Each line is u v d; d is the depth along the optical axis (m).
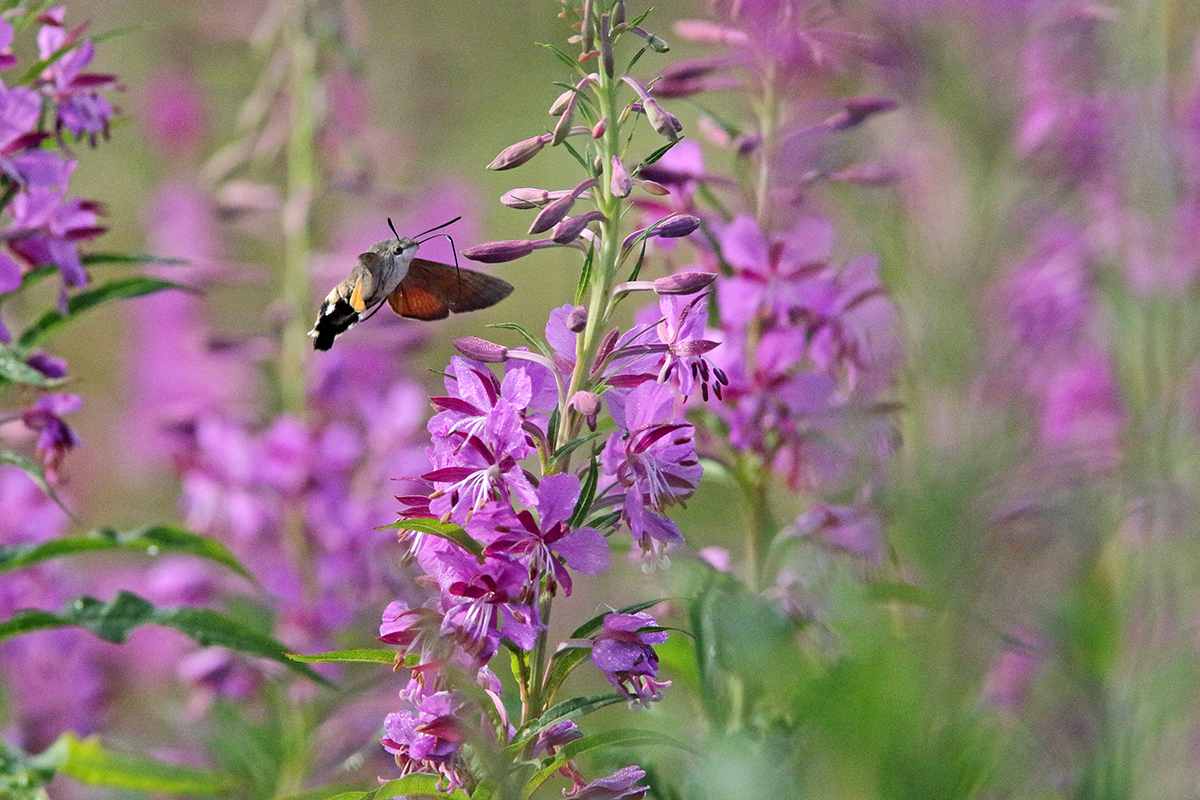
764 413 2.80
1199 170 2.84
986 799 2.72
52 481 2.85
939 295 2.72
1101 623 2.78
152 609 2.81
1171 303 2.83
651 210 2.83
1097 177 2.83
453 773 2.70
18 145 2.81
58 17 2.84
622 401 2.71
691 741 2.78
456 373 2.71
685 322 2.71
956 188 2.74
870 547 2.75
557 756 2.70
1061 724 2.75
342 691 2.92
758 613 2.72
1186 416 2.82
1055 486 2.76
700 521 2.84
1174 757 2.77
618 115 2.71
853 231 2.81
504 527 2.70
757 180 2.82
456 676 2.70
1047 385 2.86
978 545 2.69
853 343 2.80
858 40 2.76
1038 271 2.85
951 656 2.68
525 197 2.71
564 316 2.71
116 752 2.91
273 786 2.94
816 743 2.65
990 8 2.74
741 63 2.82
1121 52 2.84
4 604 2.95
